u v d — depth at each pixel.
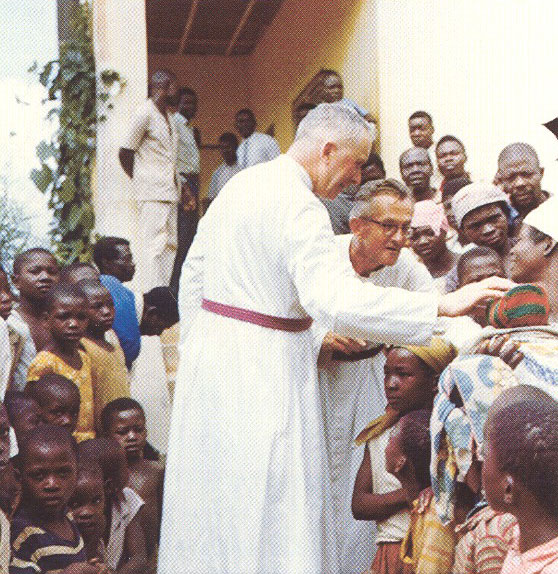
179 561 3.47
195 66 14.95
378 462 3.82
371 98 9.67
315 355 3.87
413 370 3.64
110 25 8.51
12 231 8.26
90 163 8.54
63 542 3.63
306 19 11.75
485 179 7.53
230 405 3.39
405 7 8.80
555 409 2.21
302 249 3.30
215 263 3.52
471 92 7.70
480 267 4.22
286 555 3.31
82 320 4.98
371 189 3.98
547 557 2.14
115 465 4.42
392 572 3.68
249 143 11.26
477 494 2.99
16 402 4.29
